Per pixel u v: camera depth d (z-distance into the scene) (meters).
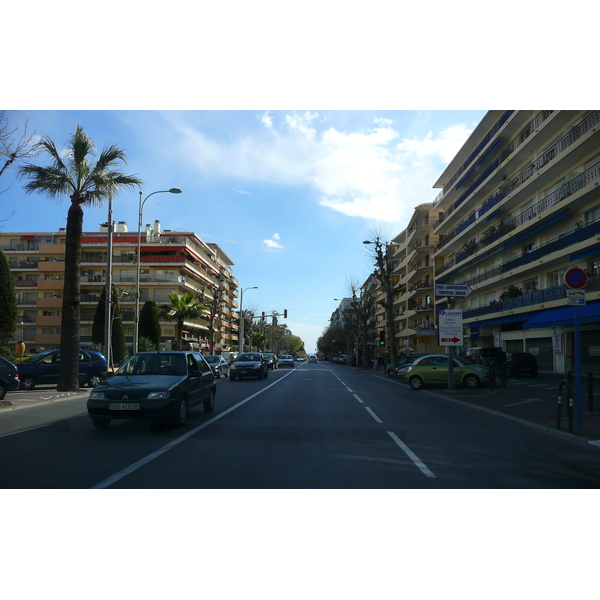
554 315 26.66
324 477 6.16
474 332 44.50
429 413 13.35
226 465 6.73
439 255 53.75
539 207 32.47
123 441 8.45
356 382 27.86
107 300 24.38
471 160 45.47
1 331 30.22
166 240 64.38
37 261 63.03
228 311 96.44
